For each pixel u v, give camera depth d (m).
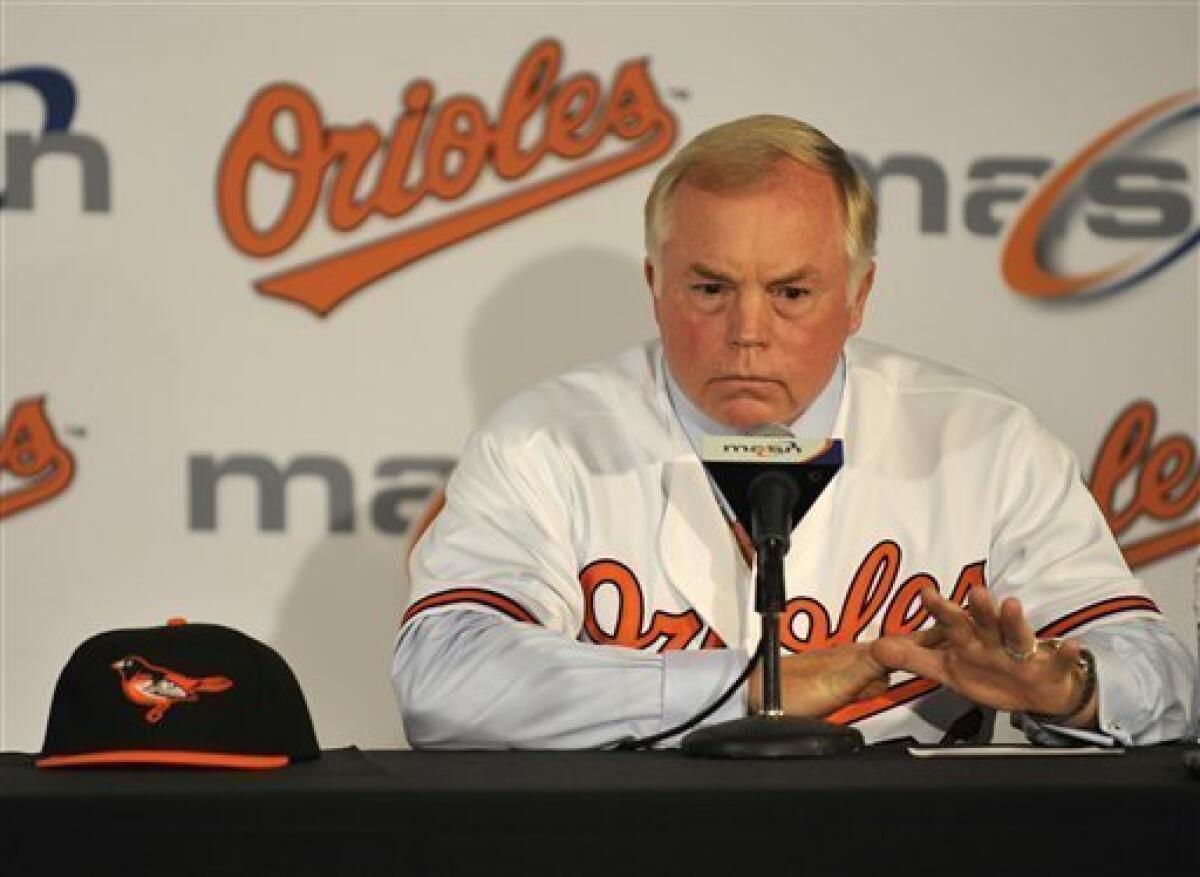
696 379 9.58
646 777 6.41
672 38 12.91
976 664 8.34
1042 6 13.02
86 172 12.66
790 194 9.40
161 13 12.71
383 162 12.81
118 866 5.86
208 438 12.73
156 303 12.70
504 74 12.86
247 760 7.07
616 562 9.99
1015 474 10.28
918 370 10.64
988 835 5.92
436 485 12.83
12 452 12.63
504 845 5.88
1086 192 13.05
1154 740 8.78
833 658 8.50
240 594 12.74
